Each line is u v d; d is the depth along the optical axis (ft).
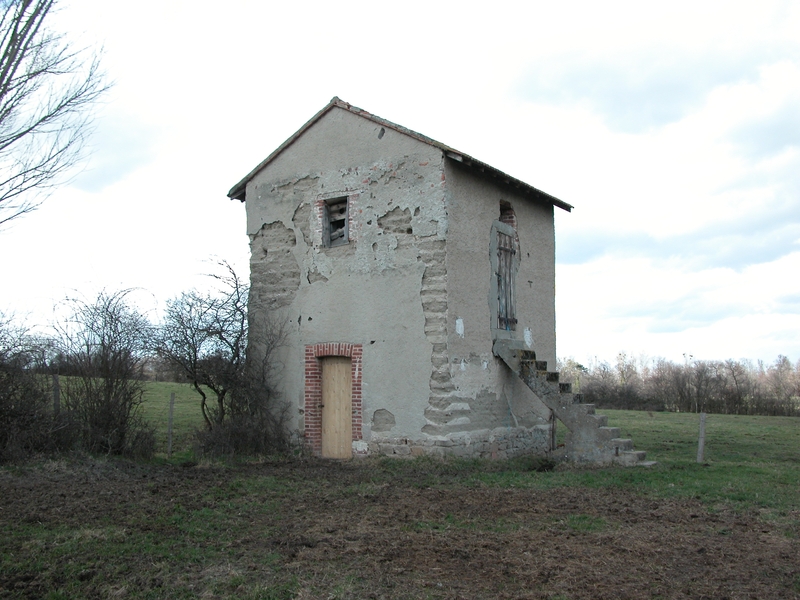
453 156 39.86
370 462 39.50
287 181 46.83
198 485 32.73
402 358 40.47
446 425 38.68
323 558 20.93
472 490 32.07
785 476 36.19
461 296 40.75
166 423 56.24
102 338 39.55
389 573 19.56
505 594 17.95
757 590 18.30
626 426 73.46
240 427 42.34
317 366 44.24
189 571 19.74
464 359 40.60
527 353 44.32
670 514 27.17
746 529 24.91
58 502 27.71
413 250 40.63
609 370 158.92
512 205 47.73
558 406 41.39
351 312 42.86
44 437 35.99
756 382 127.85
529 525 25.35
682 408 111.65
